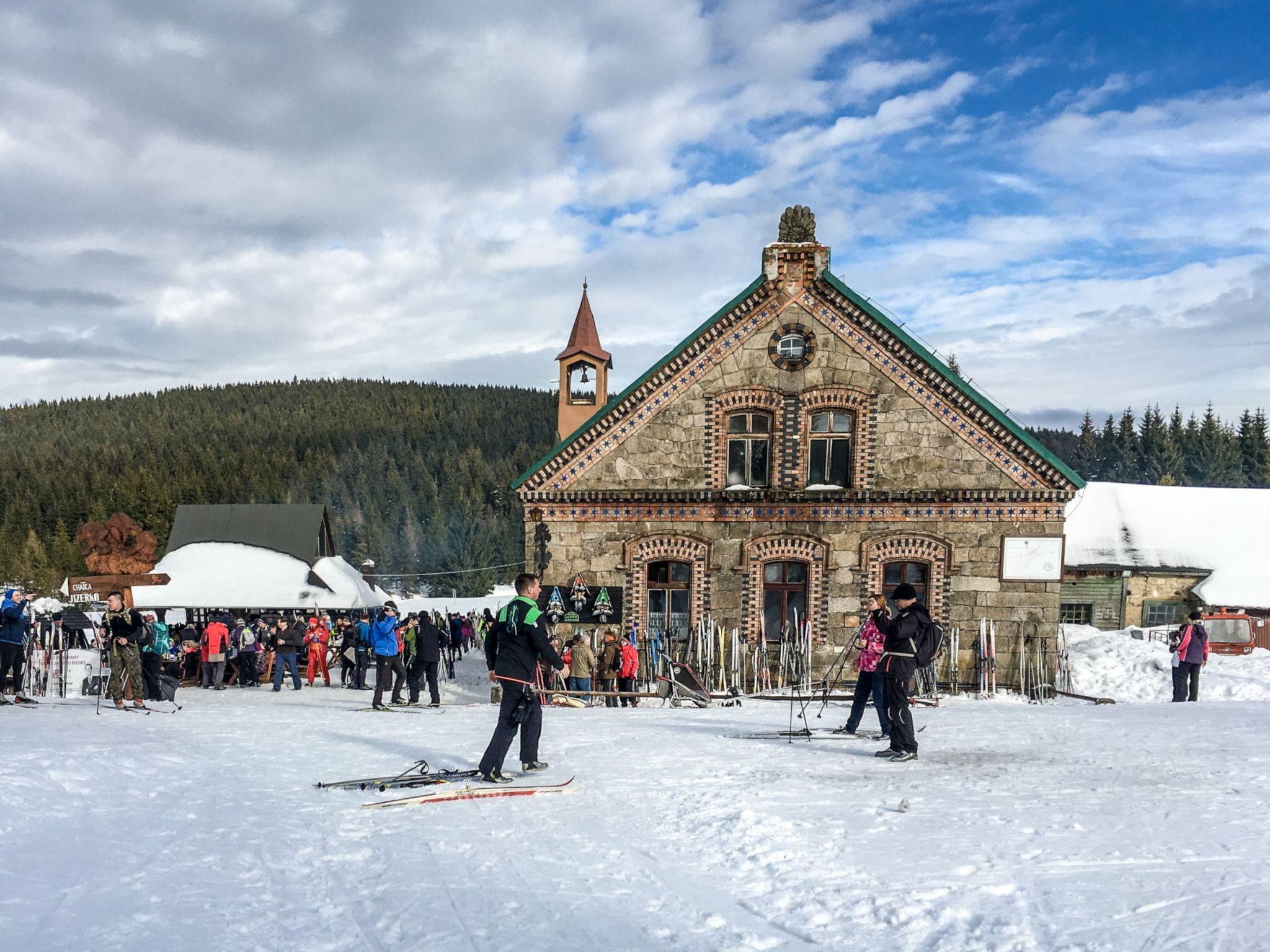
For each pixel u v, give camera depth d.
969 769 10.61
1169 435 117.38
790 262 26.72
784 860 6.99
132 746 11.79
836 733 13.38
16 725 13.67
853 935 5.52
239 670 29.66
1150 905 5.91
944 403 26.09
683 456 27.03
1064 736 13.18
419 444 196.38
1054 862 6.83
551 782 9.95
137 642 17.44
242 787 9.84
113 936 5.40
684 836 7.78
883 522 26.25
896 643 11.46
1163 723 14.68
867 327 26.39
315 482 164.12
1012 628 25.70
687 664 24.14
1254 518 44.78
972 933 5.48
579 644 22.86
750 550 26.56
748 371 26.84
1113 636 32.16
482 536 126.38
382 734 13.97
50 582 110.00
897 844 7.38
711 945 5.39
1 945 5.18
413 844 7.51
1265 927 5.51
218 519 45.72
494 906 6.06
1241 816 8.19
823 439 26.91
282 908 5.97
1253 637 37.91
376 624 18.98
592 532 27.05
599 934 5.57
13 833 7.49
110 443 197.62
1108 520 44.75
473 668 36.03
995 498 25.73
